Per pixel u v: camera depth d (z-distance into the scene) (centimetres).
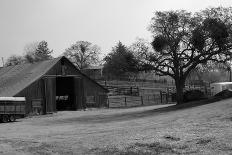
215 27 4531
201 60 4775
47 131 2944
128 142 1772
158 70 4959
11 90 5697
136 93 8056
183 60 4866
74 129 2983
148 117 3528
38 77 5694
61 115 5206
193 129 1978
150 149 1540
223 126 1959
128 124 3003
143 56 4934
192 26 4762
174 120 2817
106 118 4031
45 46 15025
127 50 4988
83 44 13588
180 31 4822
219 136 1616
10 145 2091
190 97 4881
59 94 6519
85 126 3219
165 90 8788
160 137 1803
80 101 6228
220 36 4541
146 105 6619
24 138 2439
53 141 2133
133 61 4931
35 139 2331
